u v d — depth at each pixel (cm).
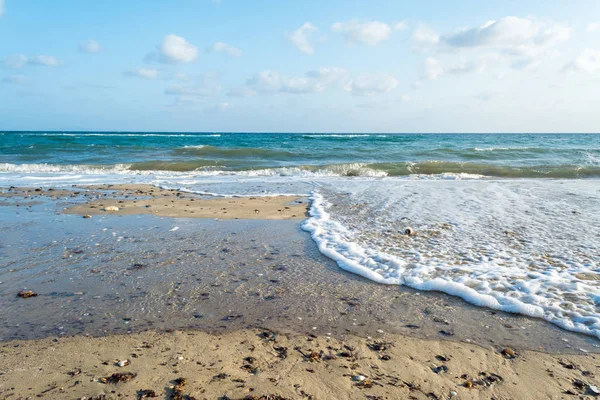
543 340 337
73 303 400
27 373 280
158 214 840
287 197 1077
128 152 2483
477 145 3722
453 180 1502
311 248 596
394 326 360
